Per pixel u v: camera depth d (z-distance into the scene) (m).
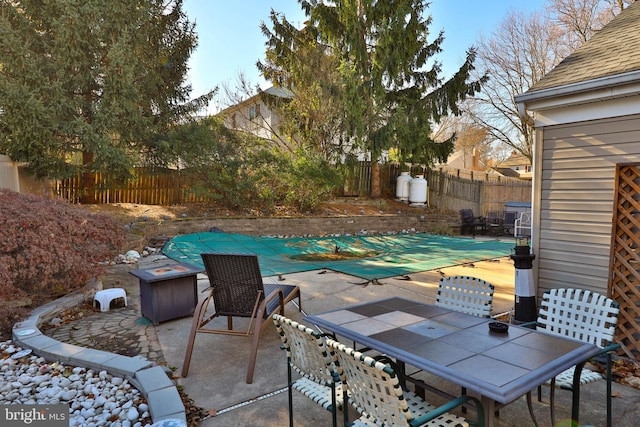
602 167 3.87
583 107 3.95
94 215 5.27
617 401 2.87
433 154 14.62
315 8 12.98
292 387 2.42
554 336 2.31
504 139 20.22
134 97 9.63
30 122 8.07
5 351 3.48
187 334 4.14
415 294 5.79
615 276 3.74
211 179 11.56
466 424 1.96
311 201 13.11
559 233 4.21
